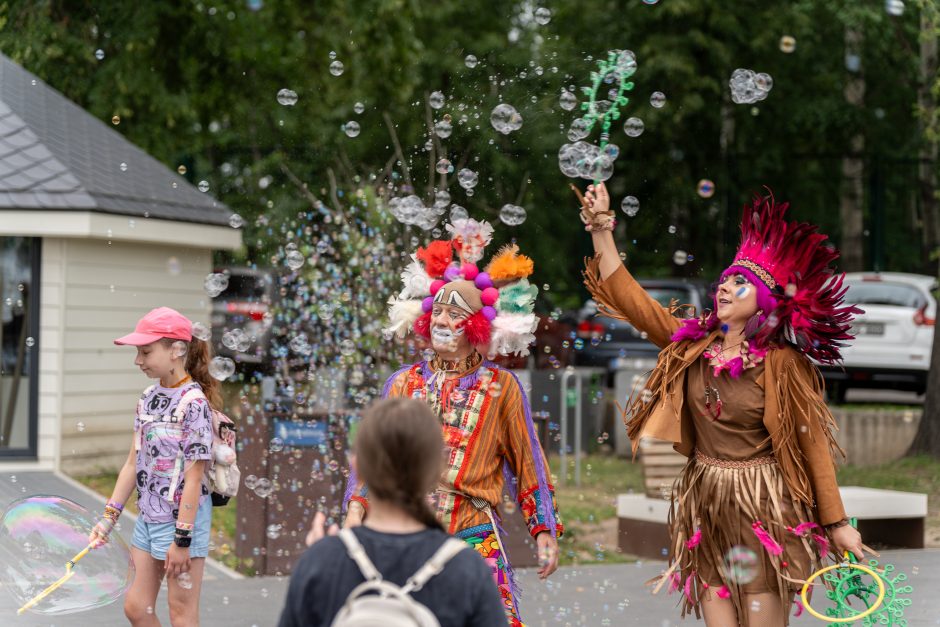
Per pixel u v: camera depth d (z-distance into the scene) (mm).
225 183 20922
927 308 16531
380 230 11875
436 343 4461
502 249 4664
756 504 4426
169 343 4895
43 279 12180
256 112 20828
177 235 13359
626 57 4902
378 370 11156
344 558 2498
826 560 4512
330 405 9172
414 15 21031
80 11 17906
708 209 26641
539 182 22844
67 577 4438
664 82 24562
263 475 8086
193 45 19109
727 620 4523
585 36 25016
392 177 14523
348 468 8125
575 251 23828
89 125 14969
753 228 4625
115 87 17969
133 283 13094
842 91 26797
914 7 15680
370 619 2330
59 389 12125
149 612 4867
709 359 4582
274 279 12727
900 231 28641
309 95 20750
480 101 21688
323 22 20047
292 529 8062
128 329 13016
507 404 4484
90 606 4457
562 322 17953
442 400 4453
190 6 18688
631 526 9219
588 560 8922
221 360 5289
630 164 25547
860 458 13375
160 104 18453
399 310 4613
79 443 12328
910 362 16375
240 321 15992
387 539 2506
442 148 19250
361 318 11109
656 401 4656
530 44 24469
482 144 20438
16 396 12164
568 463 13625
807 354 4570
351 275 11641
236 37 19859
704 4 24156
